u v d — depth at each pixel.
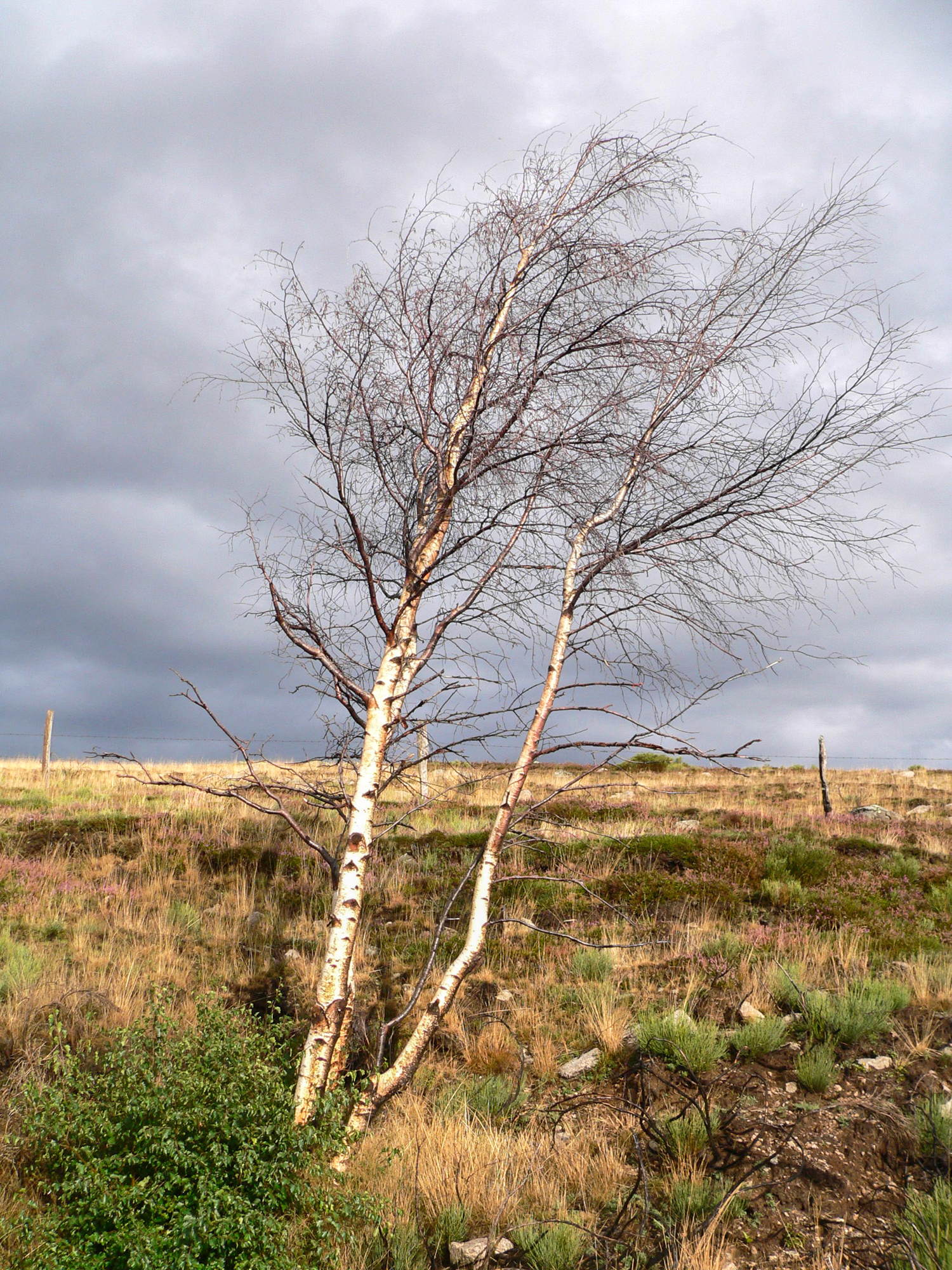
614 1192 4.96
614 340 5.92
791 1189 4.74
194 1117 4.24
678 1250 4.26
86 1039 6.38
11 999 7.54
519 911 10.50
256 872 12.33
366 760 5.46
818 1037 6.65
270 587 5.77
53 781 22.28
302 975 8.83
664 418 6.03
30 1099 4.63
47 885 11.48
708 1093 5.86
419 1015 7.84
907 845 14.05
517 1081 6.56
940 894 11.20
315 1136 4.39
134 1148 4.25
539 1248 4.41
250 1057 4.83
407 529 6.07
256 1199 4.05
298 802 16.08
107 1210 3.81
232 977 8.91
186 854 12.72
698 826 15.70
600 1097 5.98
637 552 5.96
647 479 6.05
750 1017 7.10
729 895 10.88
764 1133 5.25
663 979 8.36
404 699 5.98
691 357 5.84
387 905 11.09
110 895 11.20
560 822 6.17
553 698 5.96
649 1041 6.41
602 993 7.83
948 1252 3.95
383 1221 4.54
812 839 14.27
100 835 13.52
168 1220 3.87
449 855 12.96
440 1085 6.61
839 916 10.21
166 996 5.99
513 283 5.89
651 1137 5.43
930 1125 4.99
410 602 5.91
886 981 7.70
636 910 10.51
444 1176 5.05
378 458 5.74
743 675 5.79
